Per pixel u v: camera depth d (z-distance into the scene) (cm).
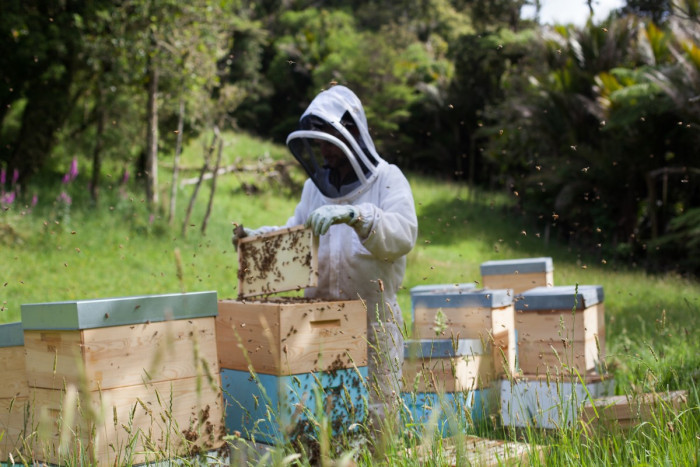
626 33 1870
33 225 1178
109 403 256
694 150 1691
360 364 320
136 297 265
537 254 1659
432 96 2784
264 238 364
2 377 309
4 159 1512
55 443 265
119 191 1408
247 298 371
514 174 2039
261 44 3281
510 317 477
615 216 1870
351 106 363
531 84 2094
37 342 271
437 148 2822
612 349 598
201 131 1762
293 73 3136
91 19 1388
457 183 2612
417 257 1382
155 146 1432
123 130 1502
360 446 288
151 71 1420
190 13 1391
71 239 1166
